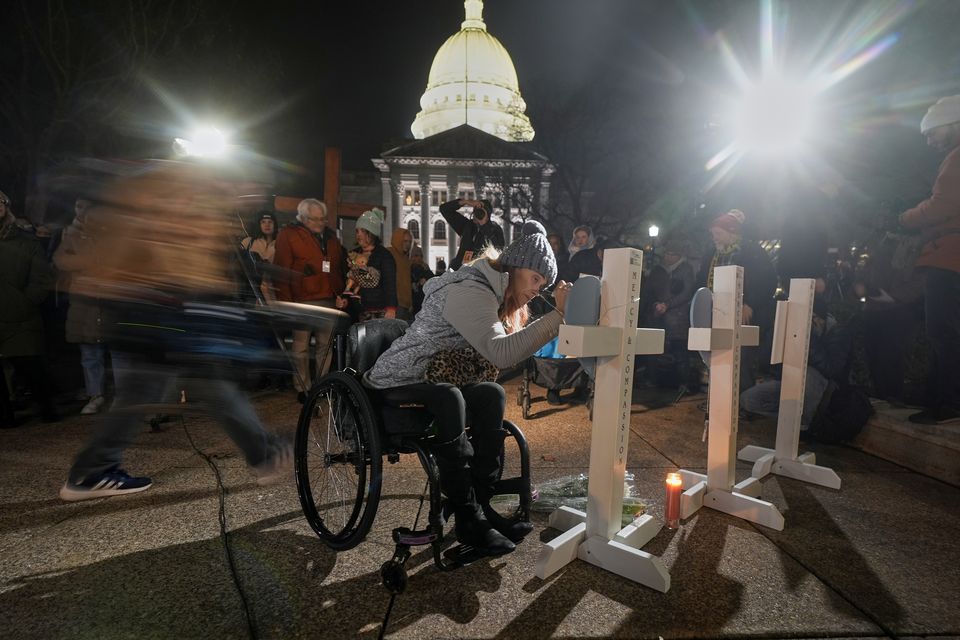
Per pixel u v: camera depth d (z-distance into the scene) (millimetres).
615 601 2111
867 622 2014
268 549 2477
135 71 13891
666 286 6609
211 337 2773
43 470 3457
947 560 2488
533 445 4184
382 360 2322
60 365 6754
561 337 2141
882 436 3994
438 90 66500
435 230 51969
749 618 2016
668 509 2746
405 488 3203
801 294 3525
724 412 3018
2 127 14273
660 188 19547
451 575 2285
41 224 6254
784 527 2812
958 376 3547
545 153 23094
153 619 1966
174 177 2668
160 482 3270
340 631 1911
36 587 2162
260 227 6625
